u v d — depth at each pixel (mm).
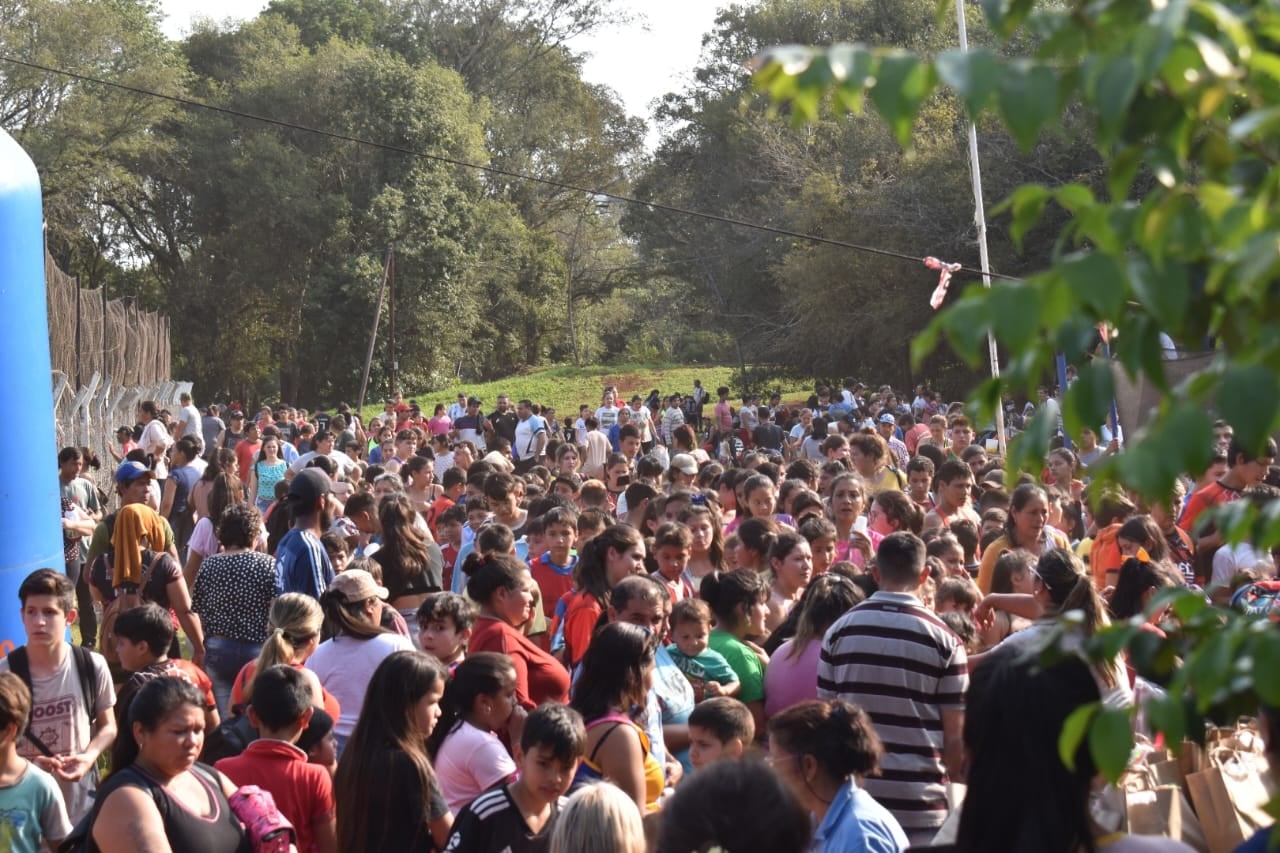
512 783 4199
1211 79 1695
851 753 3756
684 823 2793
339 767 4637
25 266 8188
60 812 4840
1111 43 1695
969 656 5824
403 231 54188
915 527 8078
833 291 41500
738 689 5832
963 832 2609
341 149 54125
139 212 57062
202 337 56125
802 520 7855
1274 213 1600
